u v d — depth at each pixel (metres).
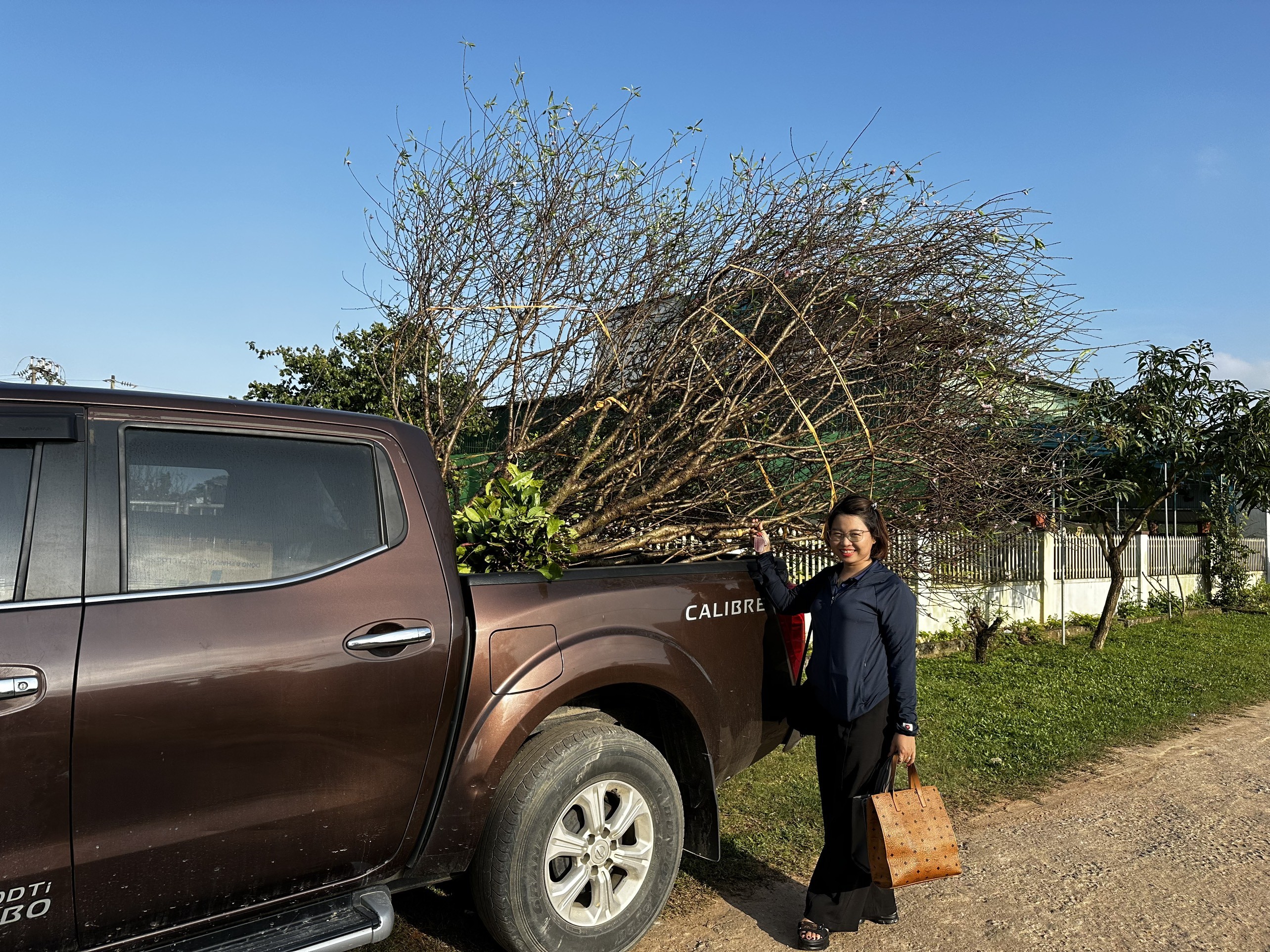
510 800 2.95
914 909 3.73
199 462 2.56
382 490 2.89
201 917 2.41
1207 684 8.57
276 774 2.46
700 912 3.64
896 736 3.32
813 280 5.28
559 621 3.11
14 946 2.13
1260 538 19.00
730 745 3.65
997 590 11.49
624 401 5.60
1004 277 5.40
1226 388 11.05
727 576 3.75
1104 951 3.38
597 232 5.59
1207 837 4.59
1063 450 6.39
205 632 2.39
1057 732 6.56
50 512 2.29
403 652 2.71
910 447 5.39
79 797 2.17
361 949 3.22
